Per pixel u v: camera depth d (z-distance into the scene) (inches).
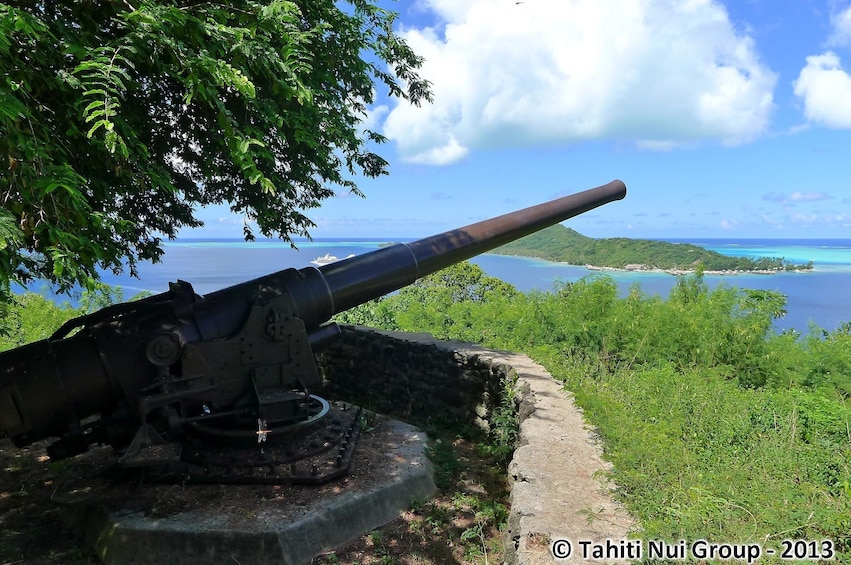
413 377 259.3
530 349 254.5
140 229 219.5
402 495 169.3
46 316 387.9
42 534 157.2
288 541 142.3
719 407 154.3
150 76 146.9
